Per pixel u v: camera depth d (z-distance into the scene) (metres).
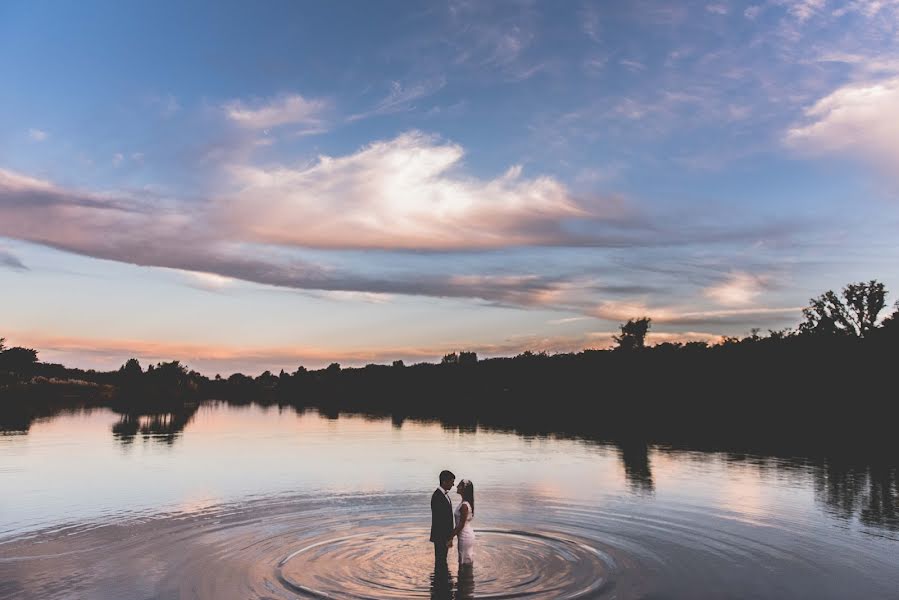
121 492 17.06
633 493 16.94
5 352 94.06
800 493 16.98
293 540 11.91
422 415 54.62
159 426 40.31
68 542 11.88
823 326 56.44
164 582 9.54
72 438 31.80
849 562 10.57
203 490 17.41
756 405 54.03
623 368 67.56
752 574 9.93
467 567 10.16
